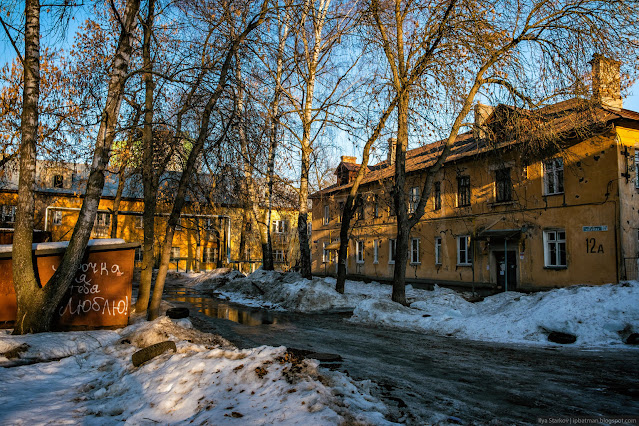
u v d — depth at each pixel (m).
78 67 15.09
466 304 15.95
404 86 14.95
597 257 15.73
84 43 15.46
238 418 4.05
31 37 9.06
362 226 30.42
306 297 16.95
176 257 41.28
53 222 37.69
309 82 20.19
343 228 18.27
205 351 6.19
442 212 23.62
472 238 20.59
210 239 42.88
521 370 7.02
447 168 23.41
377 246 29.11
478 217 21.17
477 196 21.34
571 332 9.95
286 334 10.84
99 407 4.89
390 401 5.04
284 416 3.97
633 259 15.06
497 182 20.38
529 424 4.46
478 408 4.98
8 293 9.23
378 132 16.31
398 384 5.99
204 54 11.83
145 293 12.15
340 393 4.62
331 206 35.25
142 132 13.64
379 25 15.27
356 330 11.86
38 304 8.49
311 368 5.18
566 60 12.98
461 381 6.27
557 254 17.34
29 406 4.83
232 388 4.79
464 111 14.73
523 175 18.89
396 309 14.07
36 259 9.29
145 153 12.39
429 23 14.48
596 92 13.38
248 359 5.44
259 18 11.44
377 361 7.65
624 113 16.33
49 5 9.24
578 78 12.83
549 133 13.68
